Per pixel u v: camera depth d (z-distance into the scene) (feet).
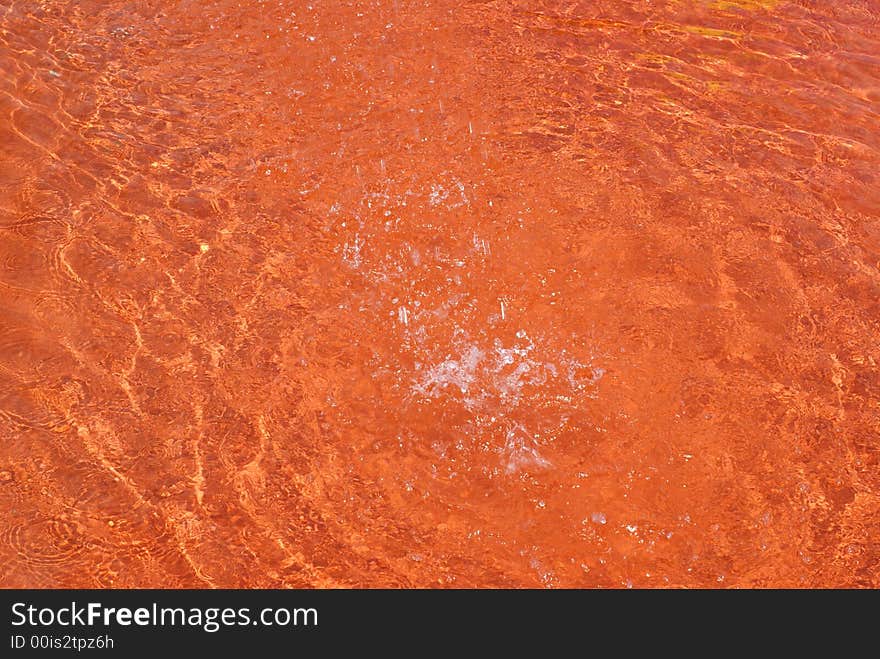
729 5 12.71
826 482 7.32
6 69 10.69
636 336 8.44
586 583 6.66
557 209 9.61
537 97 11.08
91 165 9.63
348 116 10.61
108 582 6.33
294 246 9.05
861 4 12.74
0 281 8.30
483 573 6.70
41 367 7.68
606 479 7.33
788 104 11.10
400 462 7.39
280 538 6.77
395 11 12.35
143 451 7.20
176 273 8.63
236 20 11.94
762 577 6.66
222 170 9.78
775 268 9.12
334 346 8.21
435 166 10.02
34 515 6.66
